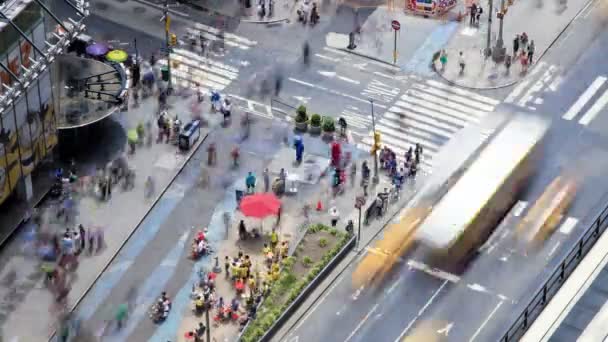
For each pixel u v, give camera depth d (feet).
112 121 284.82
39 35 247.91
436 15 325.42
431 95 297.12
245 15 325.62
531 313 150.92
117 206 260.62
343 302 238.48
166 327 232.12
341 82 301.84
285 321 234.17
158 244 252.01
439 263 246.06
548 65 306.55
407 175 269.03
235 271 239.91
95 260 246.88
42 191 261.65
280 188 265.13
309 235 250.98
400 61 308.60
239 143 280.51
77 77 285.23
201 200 263.70
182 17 325.83
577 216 257.14
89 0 329.11
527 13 326.65
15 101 239.50
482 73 303.89
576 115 288.92
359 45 314.55
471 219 253.24
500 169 264.72
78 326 232.32
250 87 299.79
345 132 283.38
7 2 238.27
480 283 241.55
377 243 251.80
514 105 293.02
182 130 277.03
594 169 270.46
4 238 249.96
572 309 144.56
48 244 249.75
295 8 327.47
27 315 234.38
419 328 232.53
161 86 297.53
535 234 252.42
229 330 229.86
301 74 304.71
